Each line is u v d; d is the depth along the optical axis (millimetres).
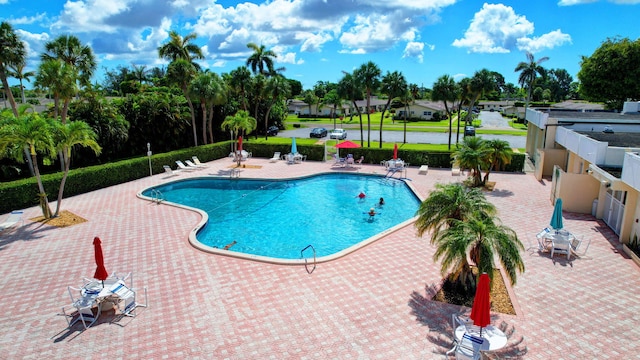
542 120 29984
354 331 10609
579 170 24484
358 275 13852
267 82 48406
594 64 46781
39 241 17422
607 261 14898
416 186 27531
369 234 19688
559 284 13164
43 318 11438
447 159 33344
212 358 9617
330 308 11750
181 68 38125
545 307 11766
